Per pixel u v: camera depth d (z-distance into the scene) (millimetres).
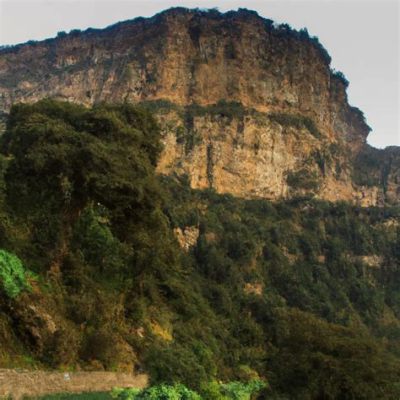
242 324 82875
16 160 37625
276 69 176875
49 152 37000
